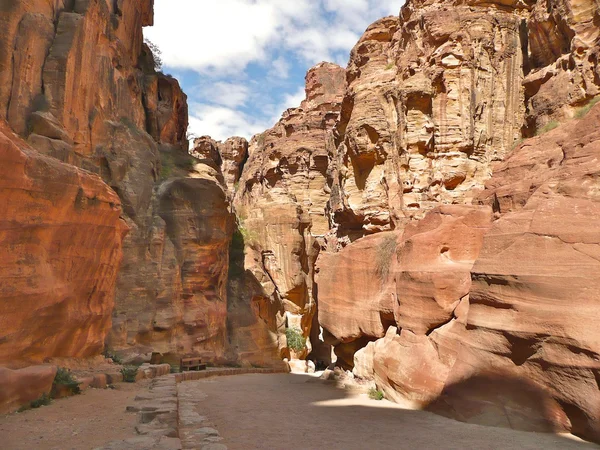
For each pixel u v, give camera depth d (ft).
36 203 35.47
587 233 25.27
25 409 29.04
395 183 84.53
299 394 43.83
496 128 79.36
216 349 90.94
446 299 36.70
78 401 33.19
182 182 91.61
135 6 104.73
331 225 114.11
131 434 23.54
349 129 94.43
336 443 22.72
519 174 40.19
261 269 149.07
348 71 116.67
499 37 82.07
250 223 161.99
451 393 29.89
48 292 37.14
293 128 198.70
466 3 87.04
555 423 23.73
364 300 53.36
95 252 46.52
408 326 40.19
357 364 50.60
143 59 119.14
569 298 24.14
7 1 59.36
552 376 24.03
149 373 53.62
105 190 47.44
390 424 27.66
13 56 59.57
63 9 72.64
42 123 59.77
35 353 37.50
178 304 82.84
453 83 81.46
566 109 51.13
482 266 30.14
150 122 110.42
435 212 43.93
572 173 29.43
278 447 21.89
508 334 26.63
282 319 138.82
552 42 60.49
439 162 80.23
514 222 29.99
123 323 73.56
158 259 81.87
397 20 111.86
